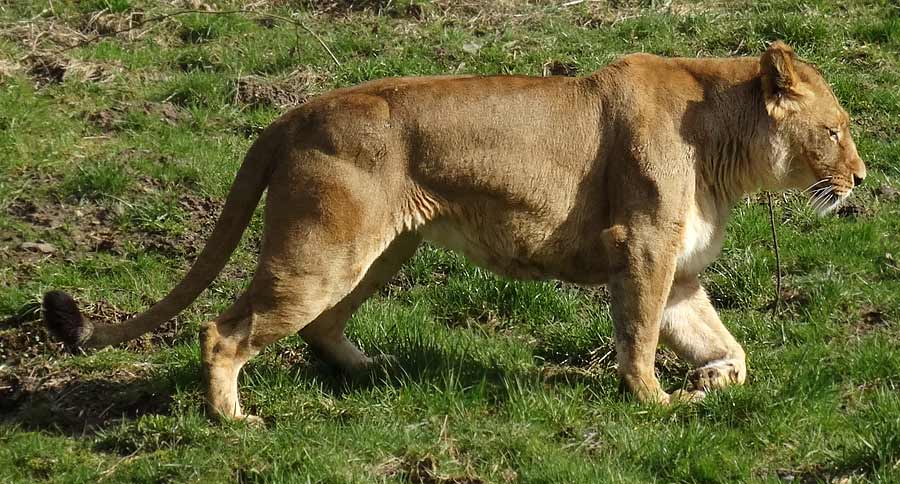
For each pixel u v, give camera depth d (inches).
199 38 1133.1
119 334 653.9
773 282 810.8
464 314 793.6
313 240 627.8
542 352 750.5
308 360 723.4
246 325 637.3
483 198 660.7
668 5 1155.3
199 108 1011.9
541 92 671.1
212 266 663.8
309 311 637.3
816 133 693.3
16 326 762.2
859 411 650.8
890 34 1098.7
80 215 870.4
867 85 1030.4
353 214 632.4
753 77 694.5
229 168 921.5
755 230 855.7
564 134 667.4
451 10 1166.3
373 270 698.2
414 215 656.4
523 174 659.4
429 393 666.8
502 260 684.1
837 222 872.3
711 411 652.7
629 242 658.2
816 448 610.9
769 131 689.6
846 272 813.2
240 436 628.4
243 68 1074.7
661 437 621.3
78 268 816.9
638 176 660.1
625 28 1112.2
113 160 925.8
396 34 1121.4
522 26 1135.0
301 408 664.4
